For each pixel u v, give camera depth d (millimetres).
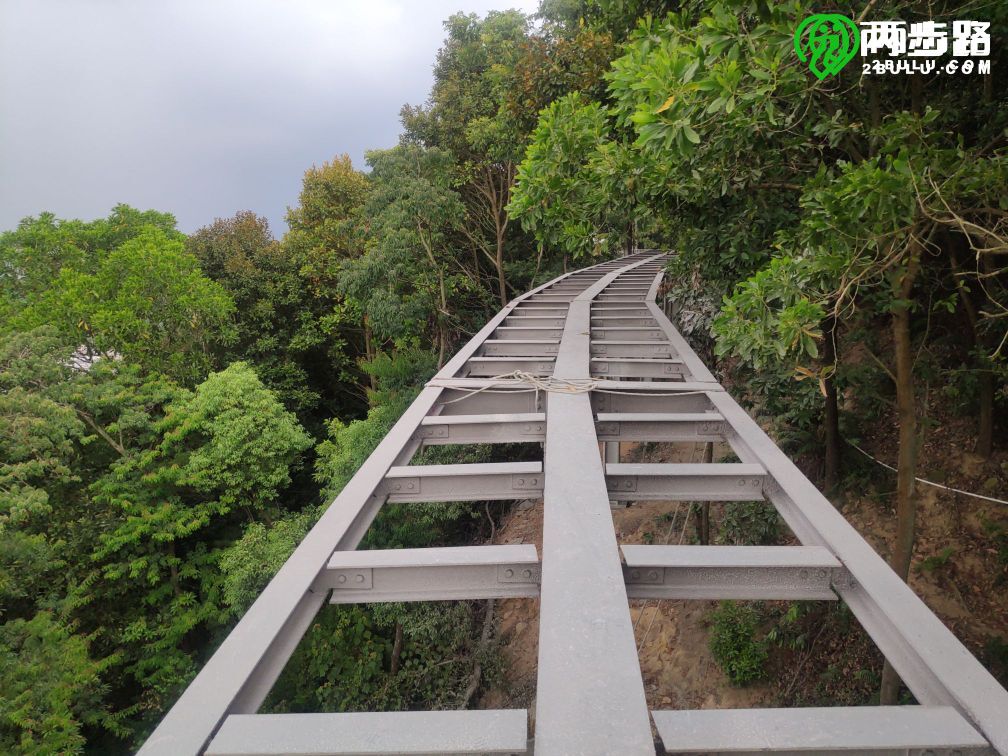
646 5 6148
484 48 18125
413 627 9312
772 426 8102
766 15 3127
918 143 3127
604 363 5203
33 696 8867
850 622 6258
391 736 1409
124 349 17234
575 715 1395
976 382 6352
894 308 3646
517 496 3006
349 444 13047
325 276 22031
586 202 5844
